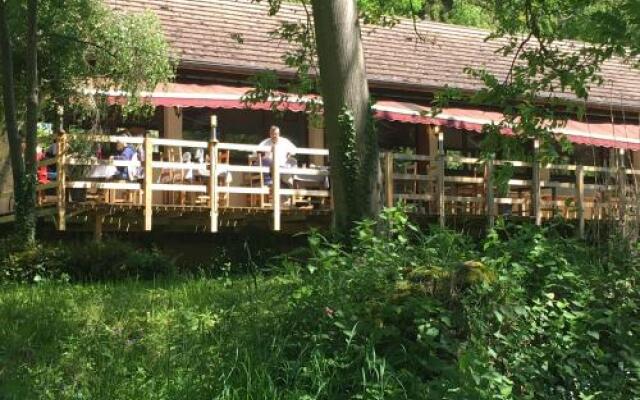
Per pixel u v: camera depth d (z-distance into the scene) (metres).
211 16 19.06
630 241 8.46
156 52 14.18
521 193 17.77
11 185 15.53
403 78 19.00
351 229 7.22
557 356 5.84
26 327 7.35
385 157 15.35
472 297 5.68
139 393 5.53
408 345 5.55
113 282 11.20
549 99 10.93
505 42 22.22
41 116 14.65
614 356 5.98
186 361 5.93
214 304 7.61
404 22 21.98
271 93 10.85
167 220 14.60
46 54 13.89
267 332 5.89
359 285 5.82
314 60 12.16
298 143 18.00
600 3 8.89
